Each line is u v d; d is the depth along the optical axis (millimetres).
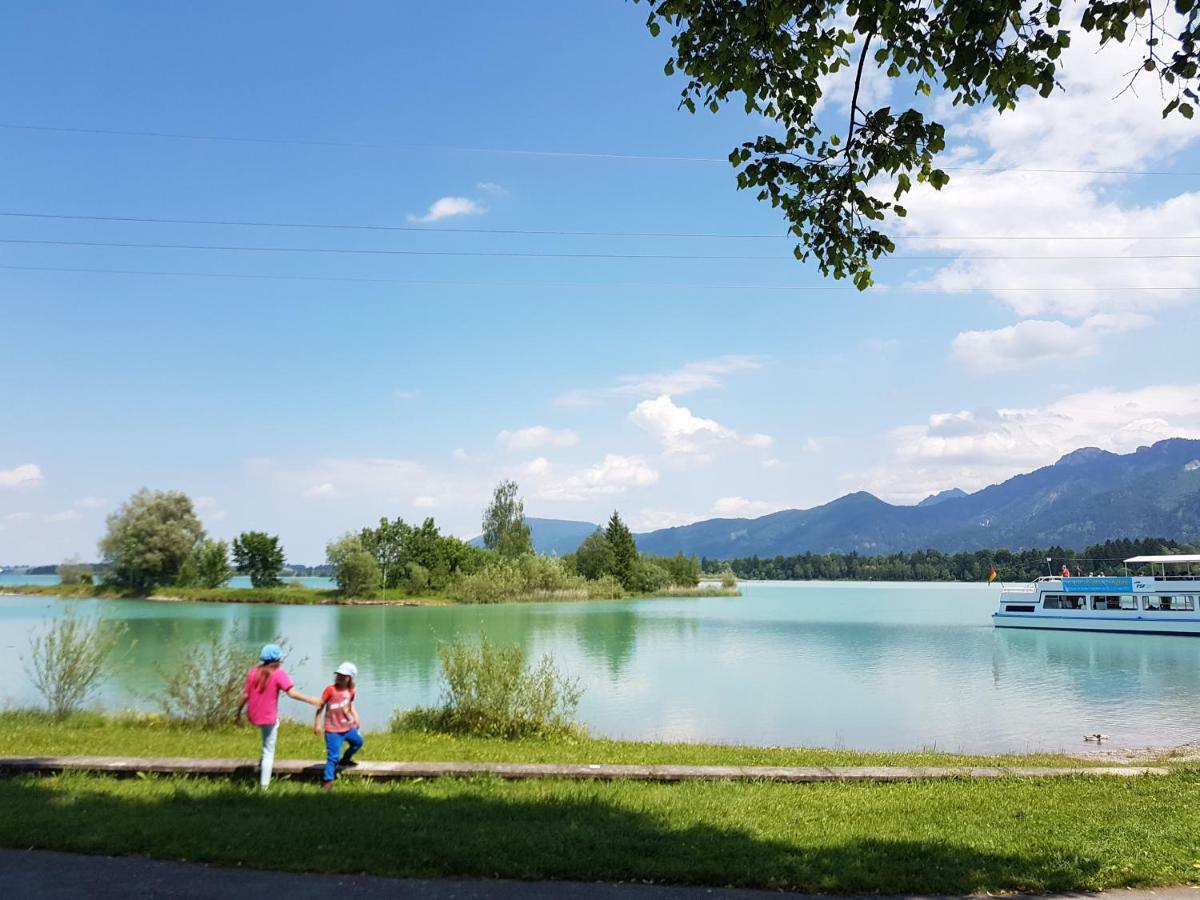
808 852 9055
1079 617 72938
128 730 18641
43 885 7516
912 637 68188
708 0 10359
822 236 11445
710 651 55375
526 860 8375
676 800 11539
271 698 11969
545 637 65062
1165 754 23031
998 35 9180
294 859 8242
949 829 10406
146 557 112062
